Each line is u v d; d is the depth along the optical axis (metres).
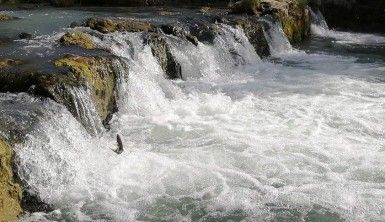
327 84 13.16
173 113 10.34
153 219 6.56
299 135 9.38
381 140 9.23
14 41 11.84
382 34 22.50
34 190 6.69
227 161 8.19
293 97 11.91
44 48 10.96
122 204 6.83
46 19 16.39
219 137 9.12
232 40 15.28
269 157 8.37
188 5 22.41
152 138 9.02
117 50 11.52
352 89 12.69
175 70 12.73
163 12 18.72
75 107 8.35
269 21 17.70
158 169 7.82
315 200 7.05
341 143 9.03
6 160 6.26
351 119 10.33
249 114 10.52
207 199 7.04
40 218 6.40
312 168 8.01
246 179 7.61
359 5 23.84
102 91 9.30
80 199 6.86
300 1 20.36
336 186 7.45
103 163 7.81
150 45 12.27
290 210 6.82
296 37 19.81
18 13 18.14
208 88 12.38
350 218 6.65
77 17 17.08
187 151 8.51
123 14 18.06
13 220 6.16
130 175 7.60
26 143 6.84
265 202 7.00
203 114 10.40
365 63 16.08
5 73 8.62
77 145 7.69
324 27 23.08
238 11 18.31
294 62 16.16
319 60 16.50
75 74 8.86
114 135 9.00
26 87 8.37
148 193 7.14
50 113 7.65
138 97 10.26
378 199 7.10
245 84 13.02
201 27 14.81
